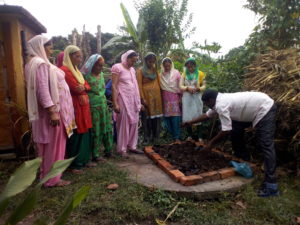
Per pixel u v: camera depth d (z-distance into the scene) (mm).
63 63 3334
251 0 4809
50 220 2393
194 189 2781
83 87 3322
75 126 3250
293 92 3270
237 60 4930
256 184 3047
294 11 4148
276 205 2594
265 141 2912
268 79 3557
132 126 4137
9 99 3930
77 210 2518
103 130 3736
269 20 4559
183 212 2521
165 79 4531
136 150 4234
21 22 4086
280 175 3293
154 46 8867
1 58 3846
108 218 2443
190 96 4477
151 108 4461
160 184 2941
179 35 9000
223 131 3105
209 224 2359
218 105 3068
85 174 3344
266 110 2947
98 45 9008
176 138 4699
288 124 3287
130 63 3930
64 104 3010
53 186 3000
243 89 4082
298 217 2424
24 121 3939
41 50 2887
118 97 3953
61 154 3066
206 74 5320
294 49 3951
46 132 2910
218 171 3090
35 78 2773
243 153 3713
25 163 1333
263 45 4531
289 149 3377
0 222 2367
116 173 3301
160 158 3676
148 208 2574
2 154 3980
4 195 1216
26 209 1244
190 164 3371
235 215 2521
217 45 8078
